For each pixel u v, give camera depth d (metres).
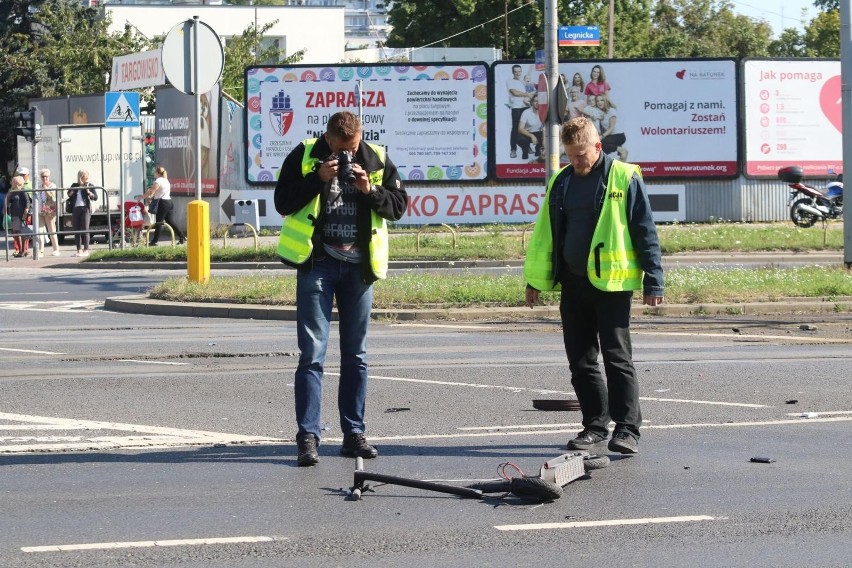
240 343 15.16
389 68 37.22
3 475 8.10
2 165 65.94
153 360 13.66
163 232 40.12
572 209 8.61
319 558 6.20
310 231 8.39
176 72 20.33
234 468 8.33
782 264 26.34
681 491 7.61
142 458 8.65
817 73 37.78
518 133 37.34
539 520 6.94
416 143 37.44
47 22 62.22
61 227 37.47
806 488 7.66
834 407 10.46
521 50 66.62
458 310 17.89
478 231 35.12
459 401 10.92
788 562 6.11
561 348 14.52
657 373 12.38
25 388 11.67
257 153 37.25
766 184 37.91
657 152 37.69
